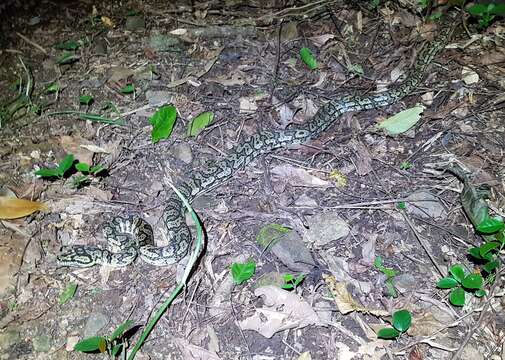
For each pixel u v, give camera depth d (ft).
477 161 3.33
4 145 3.52
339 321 2.60
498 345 2.52
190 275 2.82
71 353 2.54
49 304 2.73
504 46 4.09
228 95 3.85
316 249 2.90
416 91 3.82
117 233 3.01
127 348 2.54
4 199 3.07
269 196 3.18
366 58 4.13
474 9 4.09
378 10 4.49
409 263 2.85
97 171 3.22
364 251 2.88
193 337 2.57
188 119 3.68
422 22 4.36
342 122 3.66
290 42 4.27
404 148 3.45
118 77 3.98
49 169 3.05
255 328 2.57
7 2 4.56
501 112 3.62
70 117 3.72
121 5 4.71
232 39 4.33
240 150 3.39
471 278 2.55
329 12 4.51
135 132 3.61
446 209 3.09
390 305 2.67
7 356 2.54
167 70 4.06
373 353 2.48
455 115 3.62
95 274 2.87
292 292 2.66
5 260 2.87
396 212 3.06
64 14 4.61
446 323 2.59
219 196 3.23
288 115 3.67
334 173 3.28
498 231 2.77
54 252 2.96
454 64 3.99
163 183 3.32
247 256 2.88
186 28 4.41
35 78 4.04
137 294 2.77
